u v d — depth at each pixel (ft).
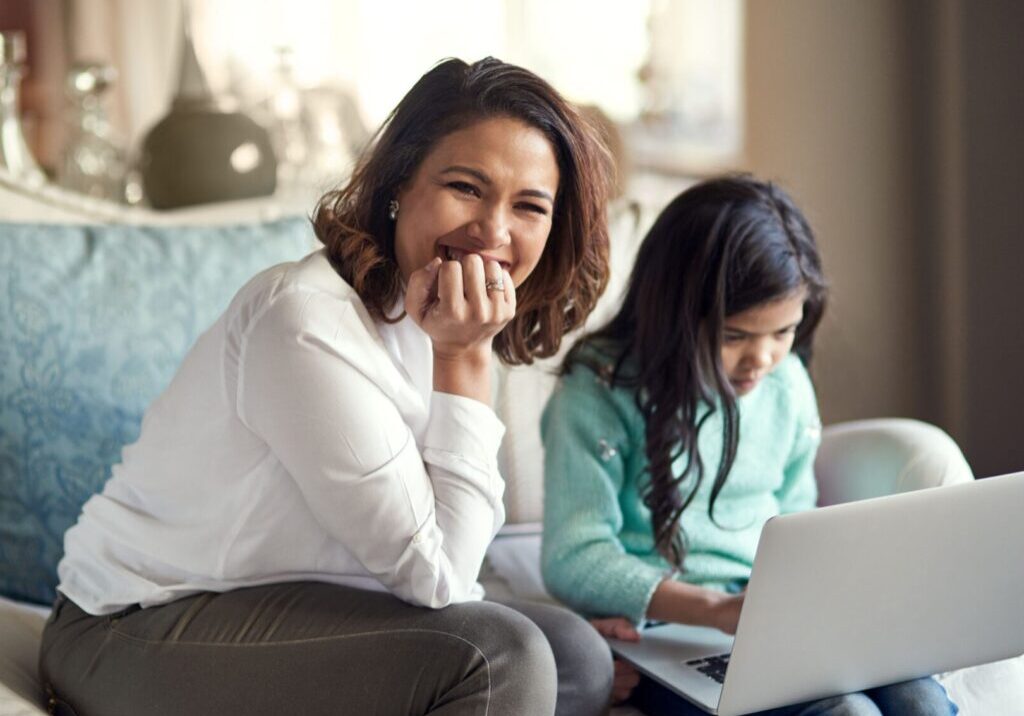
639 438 5.15
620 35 8.67
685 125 8.71
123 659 3.92
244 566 3.93
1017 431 8.20
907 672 4.14
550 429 5.21
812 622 3.80
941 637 4.10
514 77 3.97
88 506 4.30
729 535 5.19
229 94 8.09
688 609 4.60
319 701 3.64
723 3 8.70
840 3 8.68
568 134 4.01
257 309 3.77
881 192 8.73
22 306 5.24
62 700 4.08
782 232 5.00
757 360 5.05
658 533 4.98
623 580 4.73
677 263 5.02
